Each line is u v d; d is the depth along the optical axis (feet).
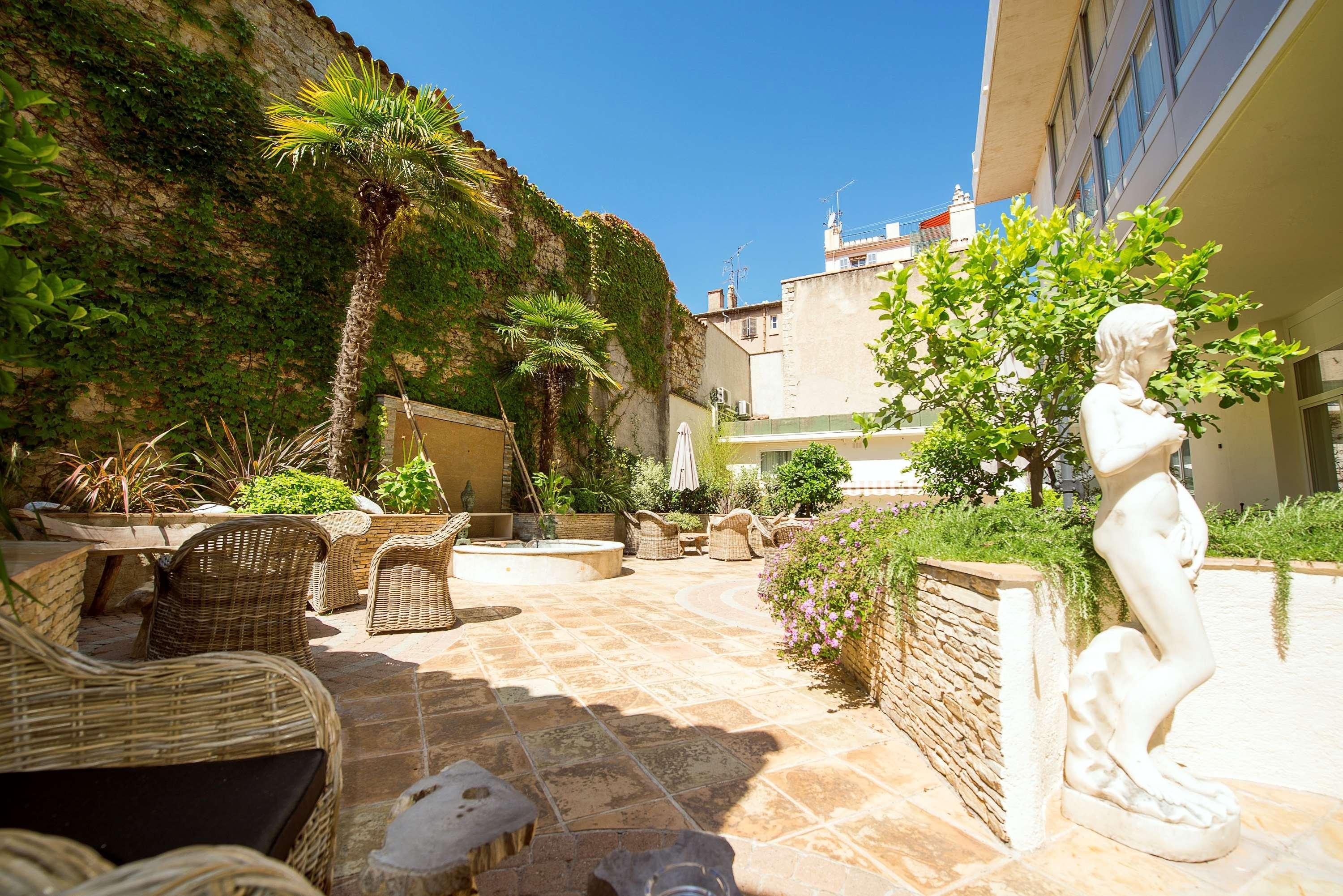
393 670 12.35
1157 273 21.36
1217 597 7.98
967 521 9.86
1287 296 23.41
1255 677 7.74
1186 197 17.26
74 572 7.55
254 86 25.30
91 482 16.65
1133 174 21.67
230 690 4.52
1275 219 18.21
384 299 30.55
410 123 24.00
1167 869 6.06
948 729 7.83
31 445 18.13
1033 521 9.36
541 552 24.97
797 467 45.75
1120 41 23.09
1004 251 12.55
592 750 8.66
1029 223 12.70
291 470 20.84
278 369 25.08
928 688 8.54
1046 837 6.59
